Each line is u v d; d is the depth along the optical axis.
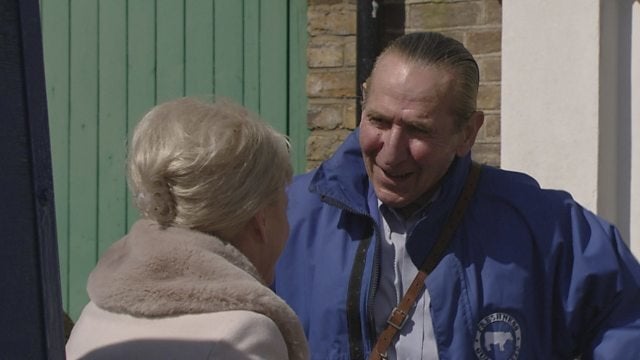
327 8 4.02
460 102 2.29
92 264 4.46
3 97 1.23
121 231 4.41
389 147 2.27
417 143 2.27
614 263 2.35
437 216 2.33
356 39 3.98
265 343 1.62
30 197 1.27
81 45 4.41
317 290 2.41
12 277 1.25
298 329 1.71
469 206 2.39
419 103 2.24
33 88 1.26
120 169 4.39
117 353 1.63
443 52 2.29
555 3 3.49
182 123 1.73
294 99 4.10
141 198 1.74
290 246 2.46
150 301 1.65
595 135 3.46
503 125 3.59
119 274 1.70
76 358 1.67
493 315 2.32
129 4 4.34
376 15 3.97
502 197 2.40
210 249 1.70
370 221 2.40
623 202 3.52
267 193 1.76
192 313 1.65
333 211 2.47
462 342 2.29
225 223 1.72
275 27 4.12
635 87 3.48
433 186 2.37
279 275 2.46
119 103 4.38
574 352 2.43
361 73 3.98
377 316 2.37
